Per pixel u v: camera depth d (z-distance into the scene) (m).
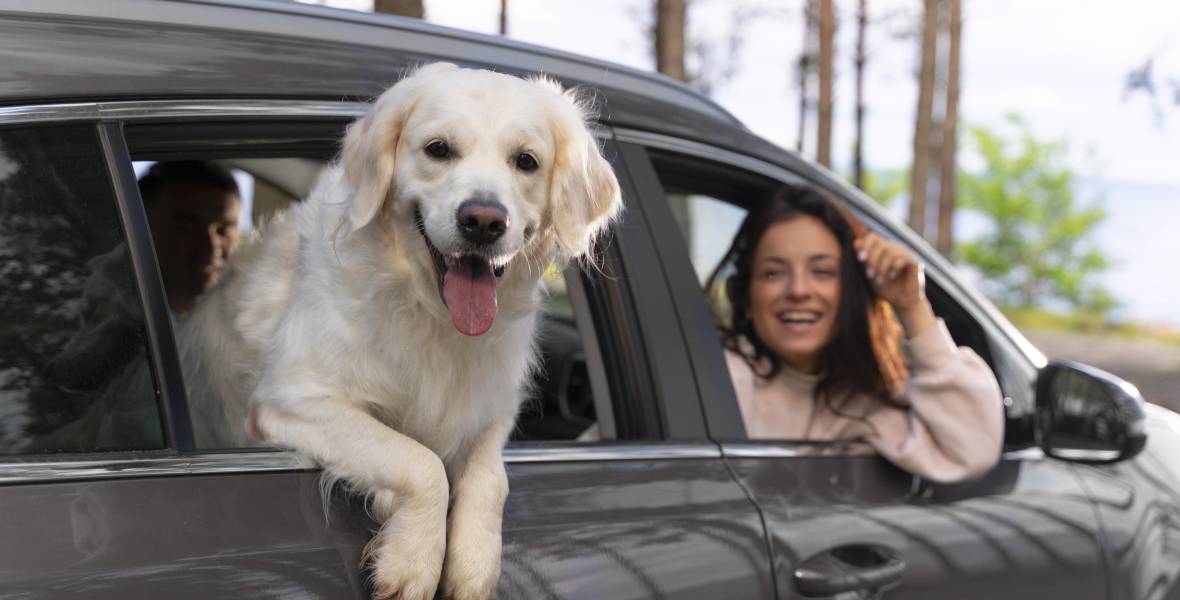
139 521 1.34
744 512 1.92
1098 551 2.36
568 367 2.54
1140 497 2.50
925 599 2.08
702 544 1.82
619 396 1.99
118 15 1.59
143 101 1.52
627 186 2.09
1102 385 2.45
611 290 2.01
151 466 1.41
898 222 2.64
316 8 1.87
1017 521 2.27
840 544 2.00
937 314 2.58
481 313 1.74
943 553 2.13
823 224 2.49
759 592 1.86
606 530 1.73
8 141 1.40
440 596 1.58
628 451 1.89
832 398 2.50
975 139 19.97
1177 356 14.82
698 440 2.00
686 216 2.79
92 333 1.43
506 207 1.76
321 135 1.74
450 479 1.85
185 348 1.92
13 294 1.38
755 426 2.49
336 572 1.47
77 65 1.49
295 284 1.76
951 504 2.22
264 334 1.82
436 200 1.77
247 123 1.63
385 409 1.74
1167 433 2.74
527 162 1.88
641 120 2.18
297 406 1.63
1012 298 19.88
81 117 1.46
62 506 1.30
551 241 1.95
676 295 2.09
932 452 2.25
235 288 1.90
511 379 1.89
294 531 1.47
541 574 1.63
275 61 1.71
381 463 1.58
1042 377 2.54
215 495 1.43
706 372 2.07
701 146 2.29
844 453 2.19
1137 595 2.42
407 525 1.57
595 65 2.21
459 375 1.79
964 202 19.95
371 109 1.79
